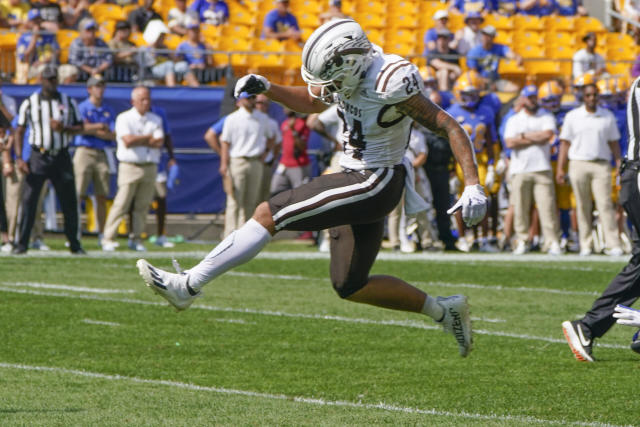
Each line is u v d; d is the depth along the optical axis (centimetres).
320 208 1747
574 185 4844
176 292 1753
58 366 2192
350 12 7025
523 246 4981
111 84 5572
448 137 1688
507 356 2364
